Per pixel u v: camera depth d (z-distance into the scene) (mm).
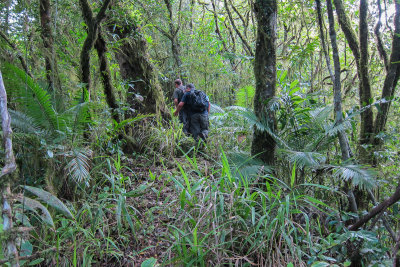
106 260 2469
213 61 9266
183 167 4281
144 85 5449
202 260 2193
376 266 2385
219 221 2477
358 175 2725
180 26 9828
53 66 3438
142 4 5199
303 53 6191
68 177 2898
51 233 2445
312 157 3109
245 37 8711
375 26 4469
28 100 2639
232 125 6293
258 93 3566
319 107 4117
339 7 4379
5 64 2490
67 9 4363
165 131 5211
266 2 3404
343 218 2785
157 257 2537
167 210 2973
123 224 2887
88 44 3828
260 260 2383
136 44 5328
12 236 1457
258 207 2859
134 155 4801
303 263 2357
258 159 3574
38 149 2521
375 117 4531
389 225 3127
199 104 5754
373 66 4895
